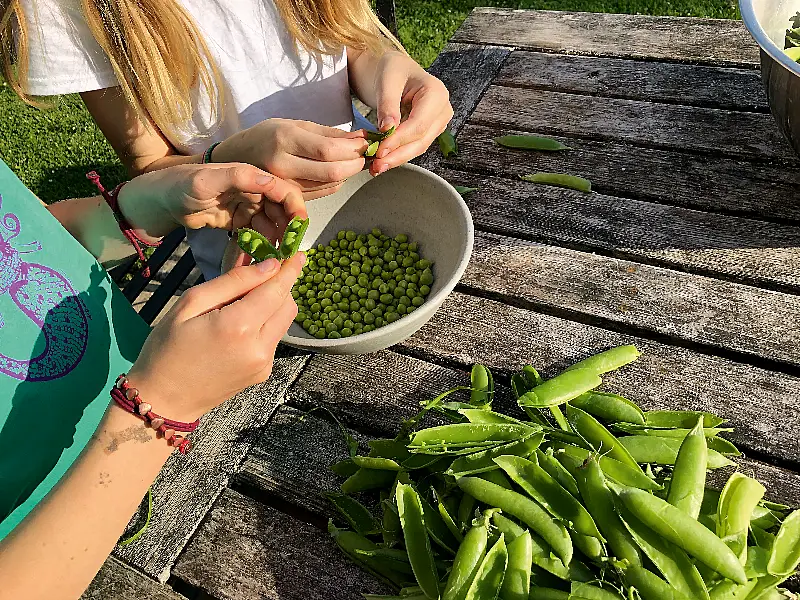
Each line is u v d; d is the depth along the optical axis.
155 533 1.07
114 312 1.18
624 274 1.33
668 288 1.29
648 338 1.23
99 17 1.17
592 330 1.25
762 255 1.31
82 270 1.12
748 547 0.86
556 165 1.59
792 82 1.19
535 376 1.13
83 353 1.07
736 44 1.85
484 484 0.90
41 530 0.74
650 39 1.93
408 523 0.90
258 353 0.79
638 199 1.48
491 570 0.83
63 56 1.24
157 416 0.78
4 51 1.24
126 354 1.18
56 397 1.02
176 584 1.08
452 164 1.65
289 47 1.47
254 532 1.05
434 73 1.97
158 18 1.22
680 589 0.79
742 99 1.68
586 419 1.01
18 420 0.97
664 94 1.74
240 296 0.85
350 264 1.38
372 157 1.15
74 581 0.75
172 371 0.77
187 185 1.03
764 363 1.16
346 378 1.24
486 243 1.44
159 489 1.12
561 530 0.85
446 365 1.25
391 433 1.16
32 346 1.00
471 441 0.98
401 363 1.25
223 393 0.82
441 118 1.26
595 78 1.83
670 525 0.80
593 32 2.00
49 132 3.38
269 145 1.12
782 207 1.40
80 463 0.77
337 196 1.42
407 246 1.36
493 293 1.34
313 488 1.09
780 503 0.98
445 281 1.19
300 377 1.26
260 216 1.17
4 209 1.00
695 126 1.63
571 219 1.46
